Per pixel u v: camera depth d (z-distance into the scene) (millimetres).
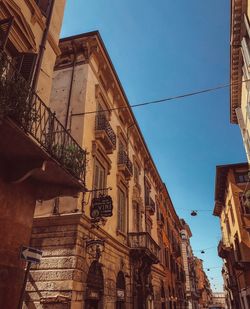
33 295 8750
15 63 7199
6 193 6309
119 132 17031
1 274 5816
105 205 10648
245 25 13172
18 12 7492
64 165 6852
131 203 17938
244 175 26672
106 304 11195
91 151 12055
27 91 5715
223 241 36219
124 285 13836
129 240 15625
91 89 13250
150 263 17359
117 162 16000
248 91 15016
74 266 8984
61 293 8602
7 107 4898
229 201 28391
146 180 23141
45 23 8922
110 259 12391
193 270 62062
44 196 7531
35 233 9773
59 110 12383
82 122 11766
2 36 6617
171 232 34000
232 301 35656
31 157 6152
